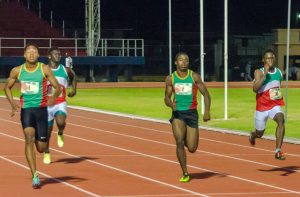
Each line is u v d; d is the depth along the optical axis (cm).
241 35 7125
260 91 1462
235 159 1605
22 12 6531
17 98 4156
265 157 1645
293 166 1488
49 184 1218
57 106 1579
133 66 6912
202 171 1404
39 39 6084
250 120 2709
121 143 1942
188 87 1227
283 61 6944
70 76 1667
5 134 2194
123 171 1392
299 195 1127
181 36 7088
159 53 7025
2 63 5706
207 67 7006
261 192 1152
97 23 5947
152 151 1753
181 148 1242
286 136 2158
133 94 4666
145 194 1120
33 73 1174
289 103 3750
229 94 4672
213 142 1975
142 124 2589
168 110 3278
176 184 1227
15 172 1360
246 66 6856
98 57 5897
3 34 6250
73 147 1836
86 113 3155
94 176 1320
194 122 1240
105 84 5922
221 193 1137
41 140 1191
